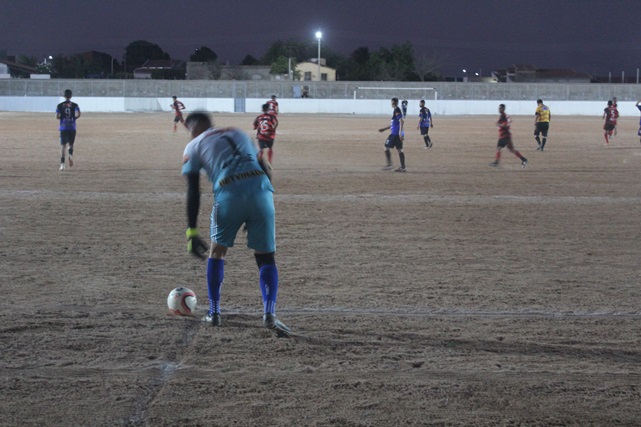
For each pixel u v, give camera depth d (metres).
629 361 5.50
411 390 4.86
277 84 74.31
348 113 68.38
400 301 7.09
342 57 114.38
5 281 7.68
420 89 75.19
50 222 11.34
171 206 13.05
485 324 6.39
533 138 34.50
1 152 23.53
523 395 4.81
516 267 8.67
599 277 8.23
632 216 12.66
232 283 7.69
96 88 72.94
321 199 14.16
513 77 122.81
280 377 5.07
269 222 6.16
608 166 21.44
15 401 4.62
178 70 107.12
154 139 30.61
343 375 5.12
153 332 6.04
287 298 7.14
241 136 6.22
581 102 68.94
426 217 12.27
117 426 4.28
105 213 12.25
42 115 55.50
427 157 23.98
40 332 5.99
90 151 24.48
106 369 5.19
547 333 6.15
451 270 8.45
